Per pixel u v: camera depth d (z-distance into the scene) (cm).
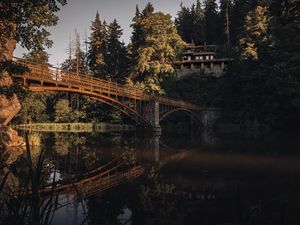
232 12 8212
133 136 3709
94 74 6012
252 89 4744
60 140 3027
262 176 1187
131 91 3700
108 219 666
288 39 4538
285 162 1559
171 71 5481
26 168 1204
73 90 2888
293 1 2375
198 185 1041
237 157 1777
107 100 3528
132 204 795
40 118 5903
